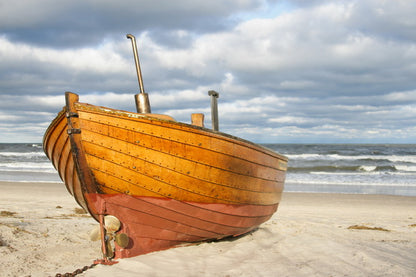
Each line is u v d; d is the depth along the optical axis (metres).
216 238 5.22
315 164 30.66
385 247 5.07
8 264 4.05
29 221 6.73
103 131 4.05
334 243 5.13
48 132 4.47
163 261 4.25
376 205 11.77
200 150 4.29
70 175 4.63
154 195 4.31
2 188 14.46
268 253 4.69
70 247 5.08
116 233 4.39
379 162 32.34
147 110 5.08
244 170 4.76
